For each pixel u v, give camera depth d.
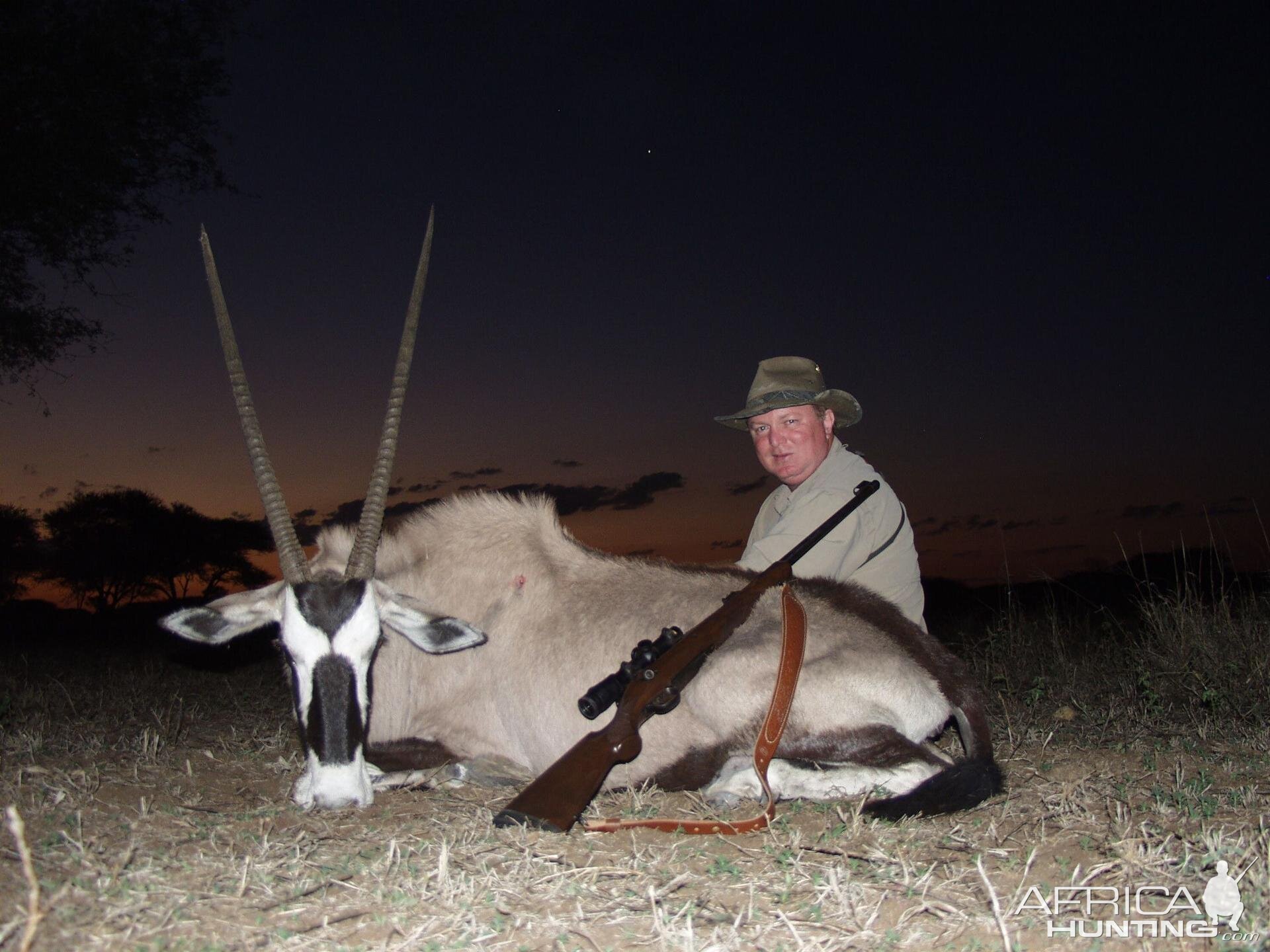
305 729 2.06
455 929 1.44
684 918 1.49
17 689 3.65
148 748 2.54
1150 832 1.81
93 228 5.72
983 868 1.66
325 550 2.44
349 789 2.01
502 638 2.38
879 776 2.07
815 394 2.57
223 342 2.28
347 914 1.49
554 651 2.31
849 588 2.27
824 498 2.38
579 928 1.45
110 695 3.59
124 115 5.61
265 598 2.23
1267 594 3.55
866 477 2.46
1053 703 3.25
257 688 3.90
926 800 1.89
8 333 5.57
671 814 2.05
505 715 2.37
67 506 12.27
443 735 2.43
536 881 1.62
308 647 2.07
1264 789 2.15
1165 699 3.12
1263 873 1.48
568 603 2.36
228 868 1.64
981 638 4.29
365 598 2.12
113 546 12.21
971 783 1.88
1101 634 4.30
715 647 2.12
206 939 1.38
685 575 2.34
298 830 1.90
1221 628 3.28
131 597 12.58
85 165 5.43
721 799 2.09
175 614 2.16
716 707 2.15
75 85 5.40
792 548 2.31
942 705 2.20
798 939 1.39
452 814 2.06
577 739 2.26
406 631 2.23
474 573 2.44
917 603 2.56
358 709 2.07
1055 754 2.56
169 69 5.79
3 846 1.69
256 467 2.22
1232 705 2.93
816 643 2.15
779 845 1.80
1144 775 2.29
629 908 1.54
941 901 1.53
